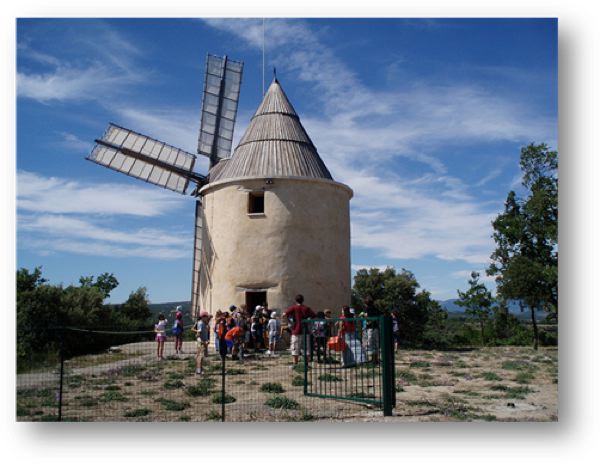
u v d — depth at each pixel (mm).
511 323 40438
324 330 16438
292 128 25812
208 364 17828
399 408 10703
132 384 14156
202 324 19750
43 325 20438
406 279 40000
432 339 40188
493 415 10211
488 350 26328
